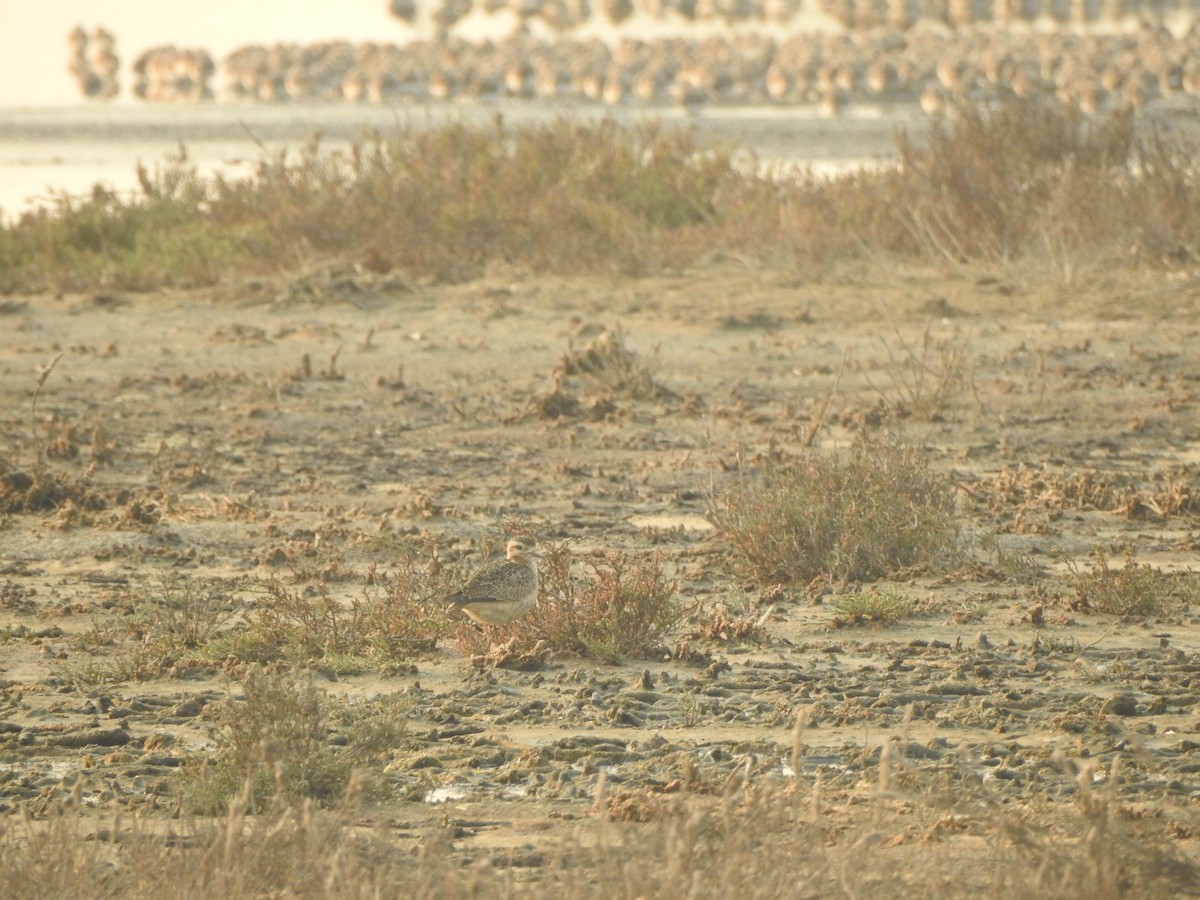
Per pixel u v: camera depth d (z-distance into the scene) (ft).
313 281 276.41
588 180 321.73
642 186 323.78
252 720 92.32
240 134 568.41
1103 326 246.06
